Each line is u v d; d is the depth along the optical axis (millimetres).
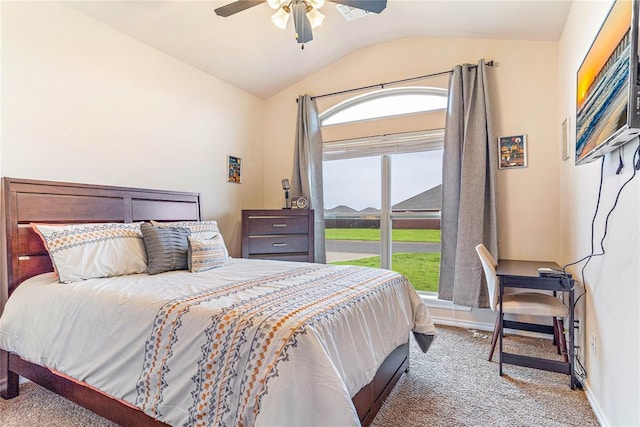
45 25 2352
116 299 1651
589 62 1788
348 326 1502
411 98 3734
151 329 1482
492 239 3100
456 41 3393
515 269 2564
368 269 2477
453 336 3049
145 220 2844
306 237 3789
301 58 3779
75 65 2521
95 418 1813
